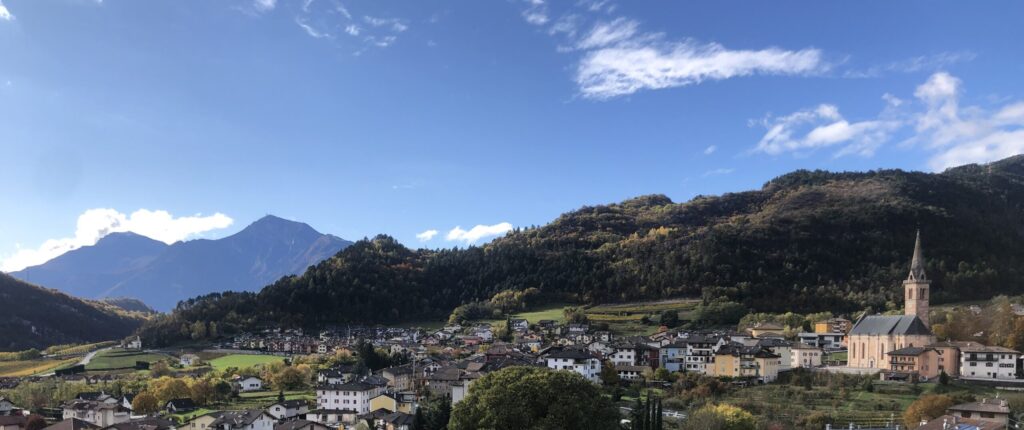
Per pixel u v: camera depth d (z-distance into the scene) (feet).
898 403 532.32
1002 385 578.66
